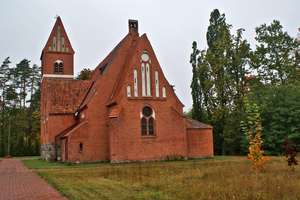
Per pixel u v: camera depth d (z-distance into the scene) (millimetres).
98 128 42688
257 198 12906
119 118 39969
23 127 94250
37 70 101812
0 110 95500
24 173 29141
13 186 20000
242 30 55969
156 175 22766
